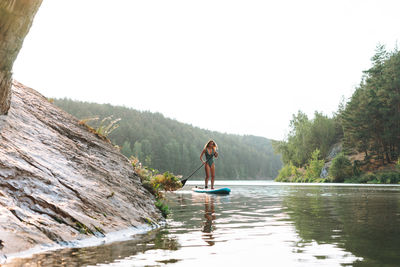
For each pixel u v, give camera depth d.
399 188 18.58
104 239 3.18
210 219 4.94
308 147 63.72
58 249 2.64
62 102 144.00
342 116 51.41
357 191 14.56
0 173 3.08
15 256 2.31
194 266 2.16
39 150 4.19
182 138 159.75
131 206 4.51
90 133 6.48
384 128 45.91
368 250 2.62
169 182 10.60
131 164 6.69
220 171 158.62
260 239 3.18
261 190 16.48
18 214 2.76
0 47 3.49
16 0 3.31
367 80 51.28
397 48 51.47
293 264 2.20
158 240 3.16
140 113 167.62
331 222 4.41
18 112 4.86
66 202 3.41
